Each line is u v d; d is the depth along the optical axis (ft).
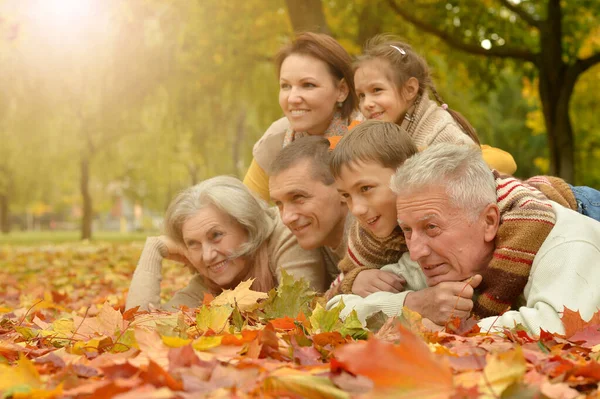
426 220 9.78
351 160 10.78
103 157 93.86
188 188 13.96
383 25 43.27
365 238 11.59
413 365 5.85
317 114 15.79
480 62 48.67
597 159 71.05
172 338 7.79
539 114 67.56
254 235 13.57
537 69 47.29
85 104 58.39
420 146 14.40
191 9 46.88
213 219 13.33
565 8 47.70
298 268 13.52
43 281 28.14
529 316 9.25
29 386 6.37
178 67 49.70
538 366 6.86
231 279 13.62
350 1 42.91
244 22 47.03
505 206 10.03
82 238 95.50
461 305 9.81
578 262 9.39
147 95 52.11
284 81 15.94
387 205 10.76
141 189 149.59
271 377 6.15
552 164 44.19
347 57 16.01
